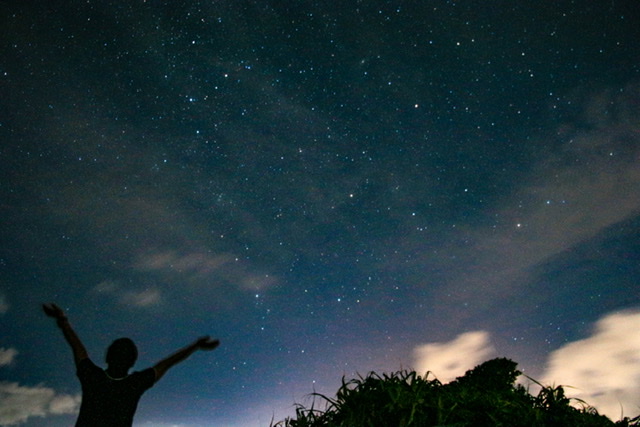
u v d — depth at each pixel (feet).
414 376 11.10
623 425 10.69
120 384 10.02
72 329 10.75
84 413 9.55
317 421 10.62
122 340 10.70
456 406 9.99
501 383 12.66
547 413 10.68
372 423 9.77
